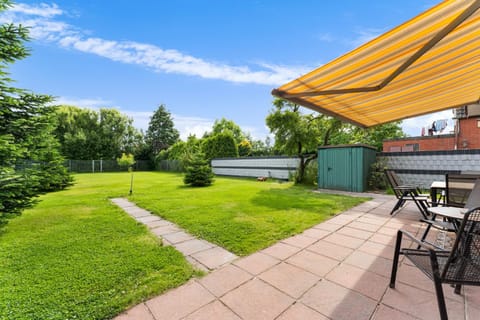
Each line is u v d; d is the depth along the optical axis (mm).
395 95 3021
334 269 2225
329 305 1674
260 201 5688
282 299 1753
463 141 9664
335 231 3381
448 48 1948
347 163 7578
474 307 1615
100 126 24656
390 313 1574
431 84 2742
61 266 2270
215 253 2633
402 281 1989
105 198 6375
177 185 9711
